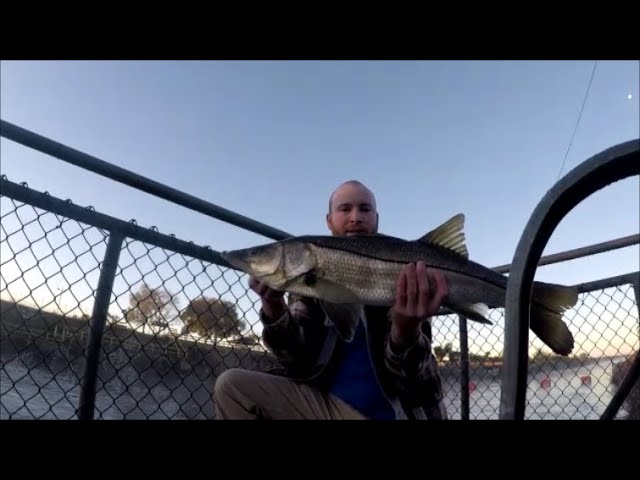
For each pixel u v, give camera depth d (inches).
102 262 37.8
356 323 42.2
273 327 41.9
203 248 45.1
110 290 37.6
